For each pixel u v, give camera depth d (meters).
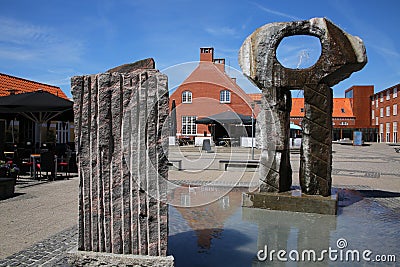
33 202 7.17
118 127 3.56
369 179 11.11
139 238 3.49
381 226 5.32
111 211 3.56
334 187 9.27
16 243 4.54
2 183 7.67
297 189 7.20
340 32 6.42
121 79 3.57
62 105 11.13
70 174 11.86
